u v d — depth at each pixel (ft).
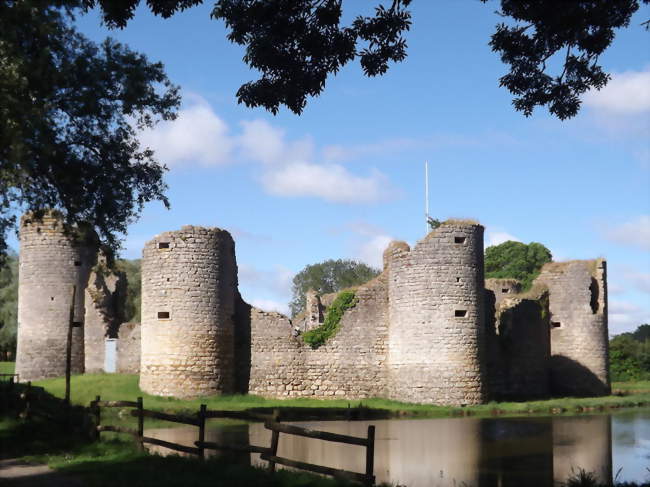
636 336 369.09
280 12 67.36
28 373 150.71
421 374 136.87
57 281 153.17
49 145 76.43
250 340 145.18
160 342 136.05
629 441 92.68
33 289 152.97
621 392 176.24
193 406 123.03
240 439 89.51
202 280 138.41
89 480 51.88
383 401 140.15
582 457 81.30
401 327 140.97
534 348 159.12
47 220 153.48
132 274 253.24
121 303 162.30
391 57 68.90
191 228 139.13
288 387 144.05
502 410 130.31
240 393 143.02
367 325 146.72
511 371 155.12
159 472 54.60
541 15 65.77
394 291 143.43
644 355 254.68
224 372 139.95
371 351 146.00
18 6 70.49
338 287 297.12
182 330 136.15
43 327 151.74
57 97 82.28
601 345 164.86
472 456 81.25
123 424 101.24
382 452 83.35
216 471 55.47
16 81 68.90
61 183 88.53
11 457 61.98
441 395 135.33
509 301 158.81
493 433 100.12
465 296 138.00
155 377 135.44
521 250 298.15
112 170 90.48
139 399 68.59
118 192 90.94
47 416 79.36
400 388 139.95
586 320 164.45
